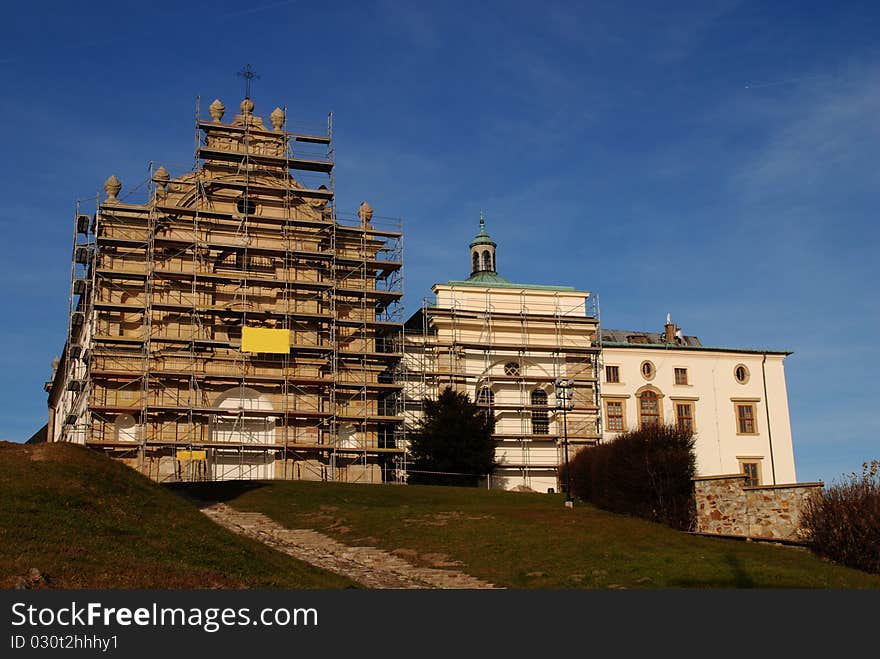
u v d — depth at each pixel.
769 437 74.75
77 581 18.25
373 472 63.09
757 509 32.91
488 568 29.22
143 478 29.22
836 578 25.30
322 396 63.78
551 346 71.50
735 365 75.56
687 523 36.50
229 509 42.69
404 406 66.38
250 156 64.81
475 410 64.50
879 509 27.14
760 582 24.89
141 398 59.06
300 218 66.12
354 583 25.47
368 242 68.62
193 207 63.16
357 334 66.31
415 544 33.62
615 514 39.22
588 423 71.38
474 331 71.50
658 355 74.19
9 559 18.50
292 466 61.69
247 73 67.50
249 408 62.03
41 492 23.20
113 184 62.16
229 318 62.66
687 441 40.03
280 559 26.12
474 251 82.81
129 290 61.12
